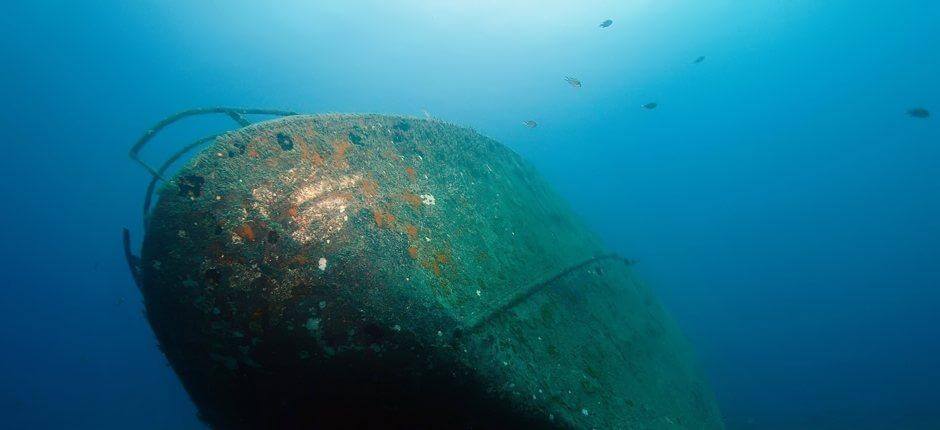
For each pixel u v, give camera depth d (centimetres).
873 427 1057
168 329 255
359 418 254
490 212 411
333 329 246
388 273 268
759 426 1151
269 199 271
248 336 247
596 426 300
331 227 275
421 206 339
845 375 1541
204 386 262
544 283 391
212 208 259
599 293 490
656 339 571
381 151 347
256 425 268
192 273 249
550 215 554
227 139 278
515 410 259
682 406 485
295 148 296
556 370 316
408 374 244
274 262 255
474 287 319
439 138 415
